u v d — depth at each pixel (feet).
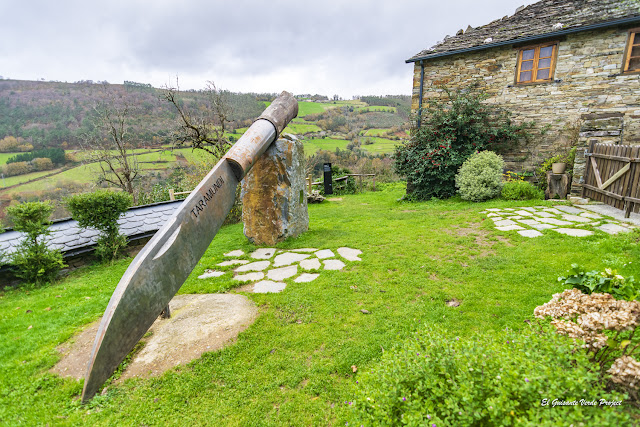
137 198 39.19
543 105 28.37
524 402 4.17
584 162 22.36
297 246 18.04
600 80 26.07
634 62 24.91
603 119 21.65
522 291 10.96
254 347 9.04
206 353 8.74
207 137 39.06
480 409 4.20
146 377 8.04
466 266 13.65
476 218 21.03
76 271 17.98
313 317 10.43
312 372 7.97
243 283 13.38
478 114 29.96
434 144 30.81
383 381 5.19
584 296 6.49
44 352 9.34
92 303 12.73
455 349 5.37
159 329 9.89
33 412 7.13
